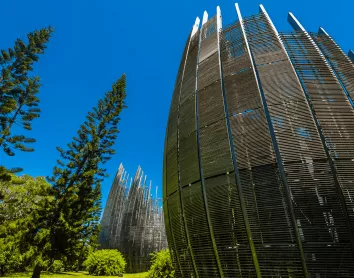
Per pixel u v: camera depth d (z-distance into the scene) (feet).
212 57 41.93
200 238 29.91
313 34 37.70
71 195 78.38
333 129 27.07
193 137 35.63
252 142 28.99
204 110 36.17
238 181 27.81
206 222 29.53
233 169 28.81
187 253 32.37
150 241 124.98
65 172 82.43
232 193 27.94
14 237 70.44
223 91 35.37
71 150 88.28
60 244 76.28
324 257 22.20
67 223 75.05
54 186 81.00
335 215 23.21
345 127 27.17
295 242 23.36
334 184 24.29
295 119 28.35
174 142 40.78
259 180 26.84
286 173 25.75
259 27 40.98
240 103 32.55
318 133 26.91
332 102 28.91
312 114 28.17
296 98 29.73
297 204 24.36
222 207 28.35
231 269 25.99
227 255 26.61
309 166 25.55
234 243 26.35
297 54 34.35
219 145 31.40
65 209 77.15
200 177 31.91
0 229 70.23
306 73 31.78
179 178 36.24
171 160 40.55
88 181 84.84
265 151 27.73
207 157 32.09
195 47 50.78
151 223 131.44
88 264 106.32
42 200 79.30
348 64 33.68
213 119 34.04
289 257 23.20
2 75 67.82
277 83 31.68
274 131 28.12
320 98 29.27
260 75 33.40
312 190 24.54
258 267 24.27
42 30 73.82
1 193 74.38
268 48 36.58
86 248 82.07
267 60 34.81
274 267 23.57
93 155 89.25
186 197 33.53
